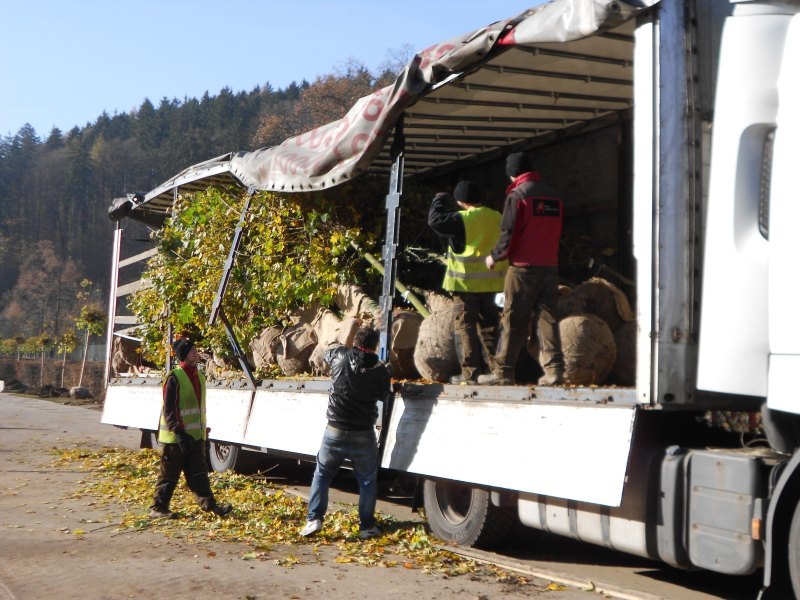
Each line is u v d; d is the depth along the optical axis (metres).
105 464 12.52
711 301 5.21
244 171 10.23
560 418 5.93
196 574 6.10
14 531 7.68
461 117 8.91
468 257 7.57
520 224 6.79
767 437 5.05
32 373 77.50
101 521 8.19
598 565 6.81
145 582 5.88
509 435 6.33
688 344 5.33
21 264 127.69
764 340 4.93
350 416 7.46
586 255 9.56
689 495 5.19
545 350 6.70
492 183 10.74
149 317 13.66
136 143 141.12
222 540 7.36
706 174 5.40
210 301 11.78
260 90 127.44
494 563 6.54
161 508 8.32
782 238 4.86
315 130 8.95
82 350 72.88
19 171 149.38
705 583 6.27
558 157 10.07
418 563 6.52
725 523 4.93
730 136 5.18
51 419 24.66
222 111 114.12
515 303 6.80
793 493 4.71
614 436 5.45
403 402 7.71
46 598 5.50
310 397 9.14
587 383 6.59
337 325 9.80
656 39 5.49
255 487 10.52
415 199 10.63
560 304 6.95
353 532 7.56
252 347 11.02
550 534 7.63
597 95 8.36
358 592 5.66
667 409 5.33
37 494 9.98
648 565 6.85
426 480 7.61
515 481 6.12
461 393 7.04
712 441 5.66
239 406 10.72
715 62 5.38
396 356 8.71
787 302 4.80
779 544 4.70
